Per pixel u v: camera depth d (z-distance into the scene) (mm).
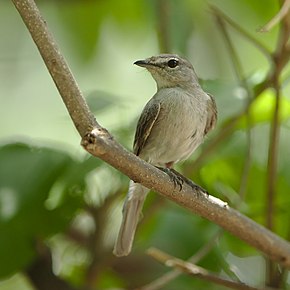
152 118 11133
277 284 11125
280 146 13133
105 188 11883
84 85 15484
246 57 15250
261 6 14891
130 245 10531
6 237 11445
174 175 9984
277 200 12531
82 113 7484
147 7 14570
